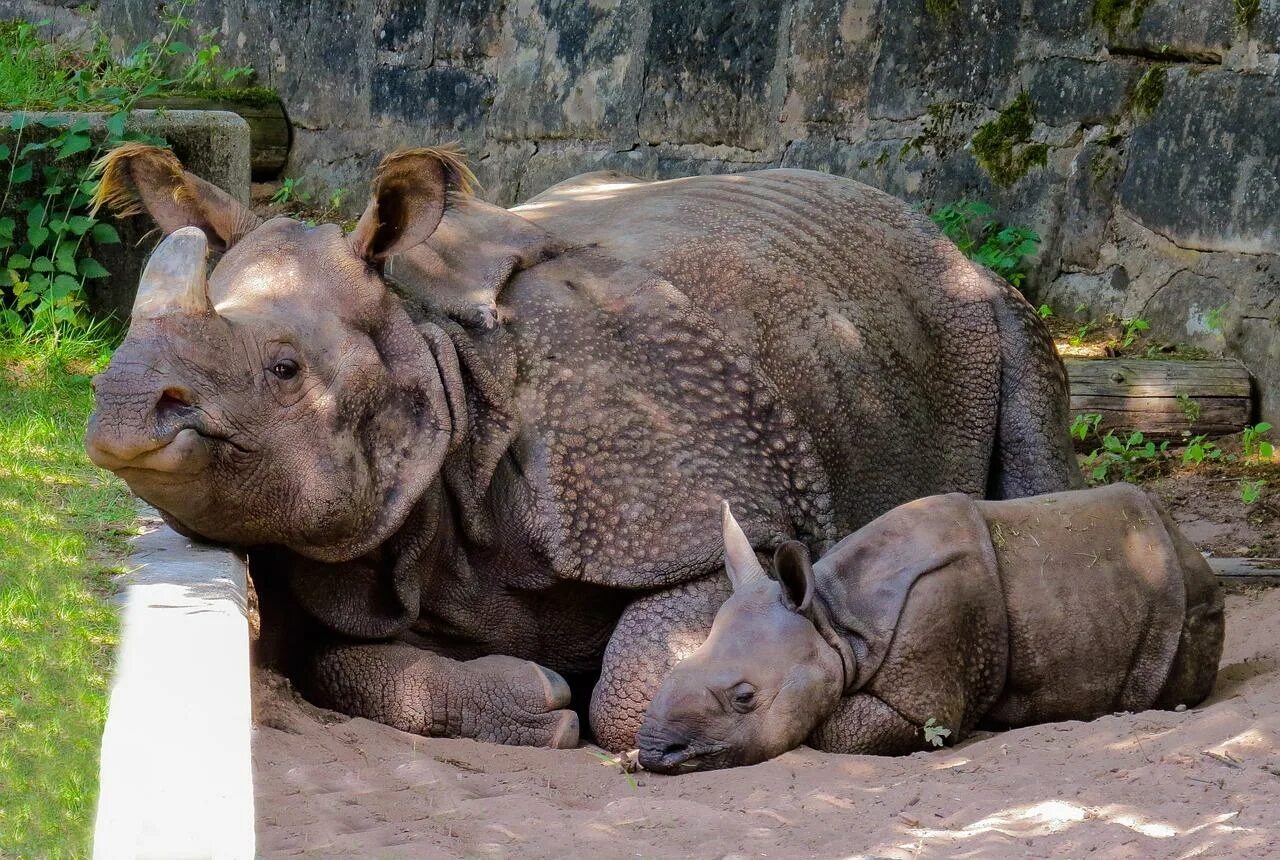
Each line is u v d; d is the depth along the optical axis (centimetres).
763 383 1010
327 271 894
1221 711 840
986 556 934
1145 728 844
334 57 2284
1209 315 1488
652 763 859
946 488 1163
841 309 1091
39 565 910
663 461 963
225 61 2422
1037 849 662
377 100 2241
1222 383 1476
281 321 859
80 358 1396
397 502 885
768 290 1056
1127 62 1605
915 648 900
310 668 937
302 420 850
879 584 916
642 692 924
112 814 556
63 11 2622
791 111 1853
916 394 1135
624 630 950
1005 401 1202
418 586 936
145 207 946
